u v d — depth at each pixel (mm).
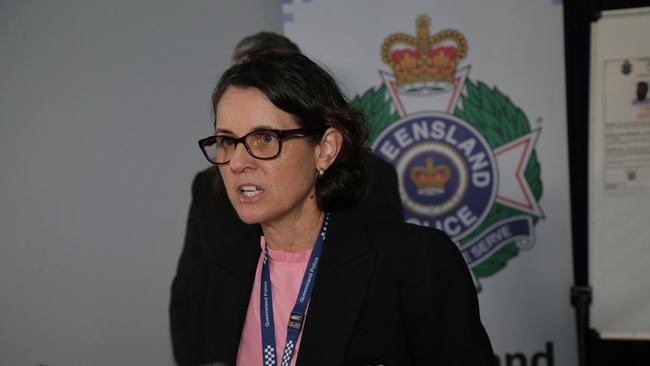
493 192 2709
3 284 3311
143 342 3350
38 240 3297
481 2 2686
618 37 2535
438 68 2715
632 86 2533
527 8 2662
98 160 3275
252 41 2119
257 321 1213
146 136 3273
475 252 2729
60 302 3324
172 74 3244
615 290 2586
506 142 2689
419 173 2750
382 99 2742
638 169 2545
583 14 2863
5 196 3279
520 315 2689
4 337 3324
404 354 1150
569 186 2734
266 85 1017
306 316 1132
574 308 2646
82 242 3307
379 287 1139
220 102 1066
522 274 2695
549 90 2656
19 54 3225
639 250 2559
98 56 3232
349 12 2730
